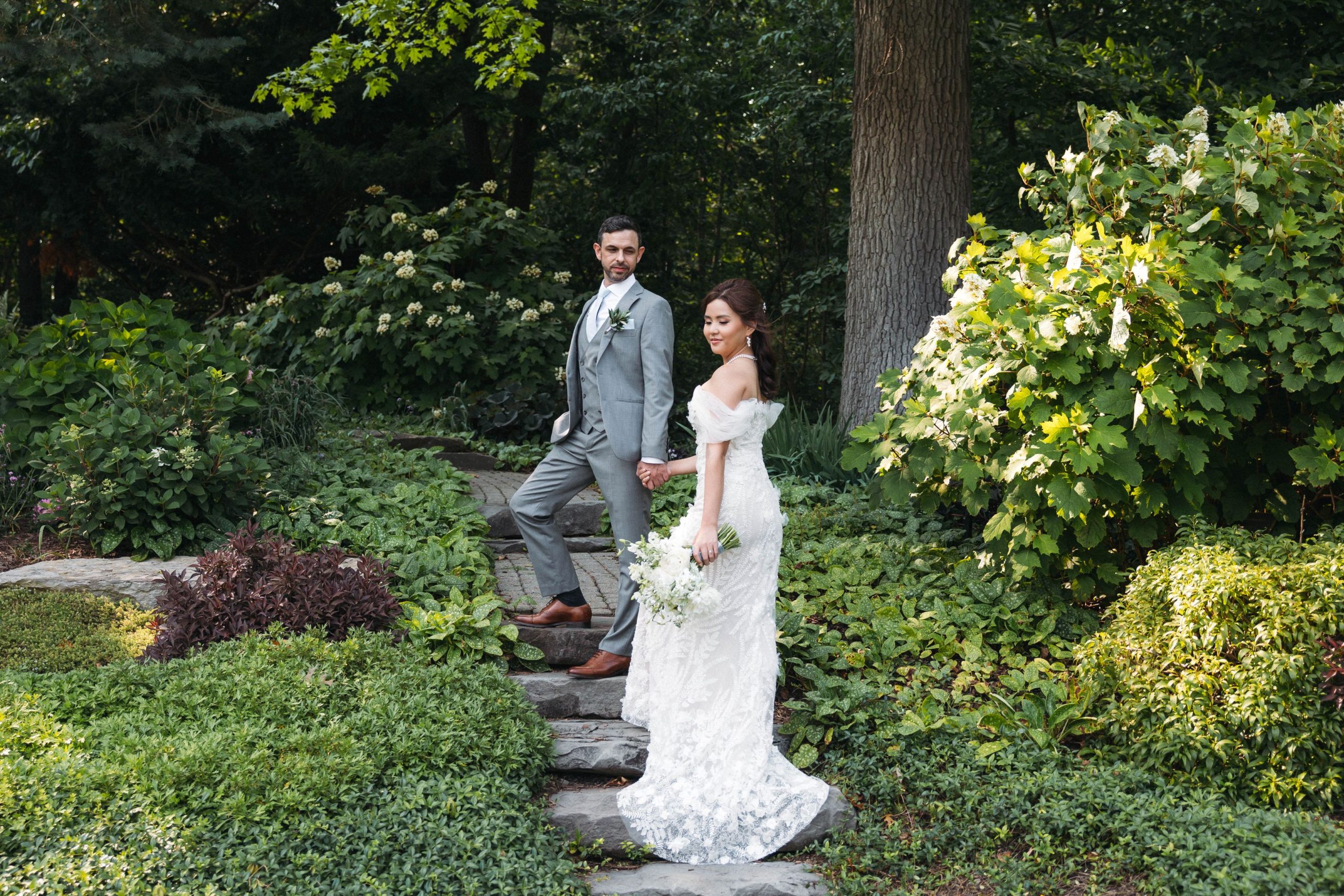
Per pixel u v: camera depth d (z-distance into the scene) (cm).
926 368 540
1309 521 518
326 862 309
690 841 362
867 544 580
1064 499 436
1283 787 356
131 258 1430
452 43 974
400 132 1239
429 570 521
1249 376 454
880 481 533
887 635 475
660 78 1404
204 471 557
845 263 1270
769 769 378
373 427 885
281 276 1071
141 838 307
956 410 481
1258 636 372
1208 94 830
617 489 426
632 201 1498
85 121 1161
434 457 767
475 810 343
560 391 973
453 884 311
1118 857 334
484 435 910
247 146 1109
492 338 999
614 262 421
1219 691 379
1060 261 504
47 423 623
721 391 379
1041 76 962
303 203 1303
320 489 633
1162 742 378
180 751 344
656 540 372
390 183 1245
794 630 465
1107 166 549
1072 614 483
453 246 1022
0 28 1048
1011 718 411
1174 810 344
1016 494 461
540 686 436
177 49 1083
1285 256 477
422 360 973
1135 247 451
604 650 442
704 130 1500
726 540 375
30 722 360
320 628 436
